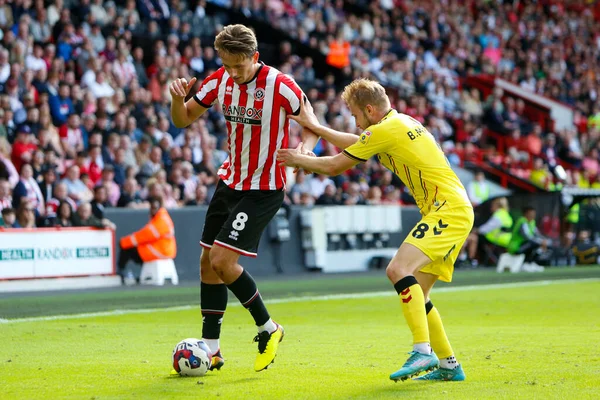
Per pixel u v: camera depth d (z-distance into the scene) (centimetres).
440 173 1364
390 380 1338
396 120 1366
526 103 6950
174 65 4731
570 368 1439
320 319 2316
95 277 3519
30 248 3344
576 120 7088
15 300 2883
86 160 3769
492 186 5619
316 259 4309
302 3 6241
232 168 1462
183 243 3803
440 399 1174
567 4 8594
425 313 1302
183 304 2741
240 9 5859
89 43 4356
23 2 4350
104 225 3559
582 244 5097
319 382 1322
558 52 7700
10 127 3772
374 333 1991
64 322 2234
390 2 6900
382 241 4641
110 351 1689
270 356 1412
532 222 4494
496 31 7500
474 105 6488
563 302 2769
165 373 1416
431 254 1324
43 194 3566
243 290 1416
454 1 7381
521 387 1263
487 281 3725
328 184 4556
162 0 5288
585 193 5150
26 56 4125
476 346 1733
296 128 4481
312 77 5606
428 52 6731
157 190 3638
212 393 1230
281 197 1470
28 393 1235
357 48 6125
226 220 1453
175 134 4334
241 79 1411
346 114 5234
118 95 4291
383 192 4891
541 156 6347
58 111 4000
